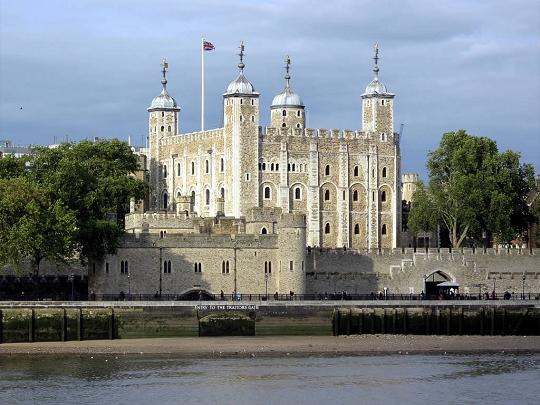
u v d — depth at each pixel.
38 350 137.38
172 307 148.50
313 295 166.50
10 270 167.25
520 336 155.38
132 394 114.94
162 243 167.38
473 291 186.38
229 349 139.25
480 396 115.62
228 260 169.50
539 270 189.62
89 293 162.25
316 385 119.69
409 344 145.50
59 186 171.12
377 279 182.25
